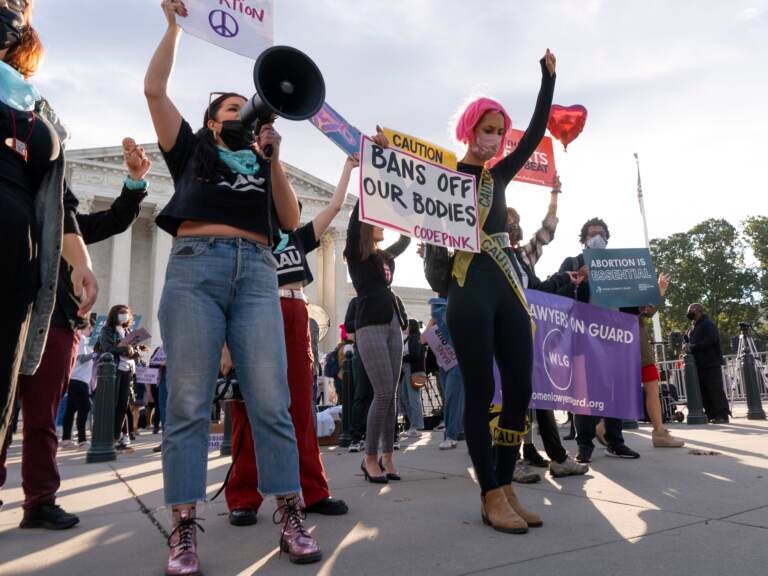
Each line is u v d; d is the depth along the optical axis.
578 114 4.94
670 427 8.02
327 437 7.38
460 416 6.46
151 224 40.25
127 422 8.05
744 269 53.09
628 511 2.90
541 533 2.52
